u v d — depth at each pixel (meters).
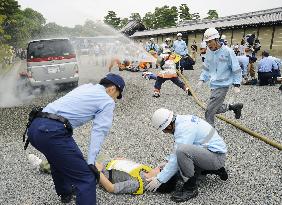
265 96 9.47
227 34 29.02
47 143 2.92
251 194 3.74
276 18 24.14
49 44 10.88
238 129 6.15
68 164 2.98
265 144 5.33
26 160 5.13
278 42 23.91
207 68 5.79
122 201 3.69
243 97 9.45
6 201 3.87
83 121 3.08
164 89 11.22
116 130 6.47
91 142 3.04
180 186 3.96
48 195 3.96
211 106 5.60
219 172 3.95
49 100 9.96
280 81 11.66
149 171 3.98
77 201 3.02
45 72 10.84
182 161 3.50
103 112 3.07
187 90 9.60
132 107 8.49
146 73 14.28
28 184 4.28
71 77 11.18
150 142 5.66
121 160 4.10
